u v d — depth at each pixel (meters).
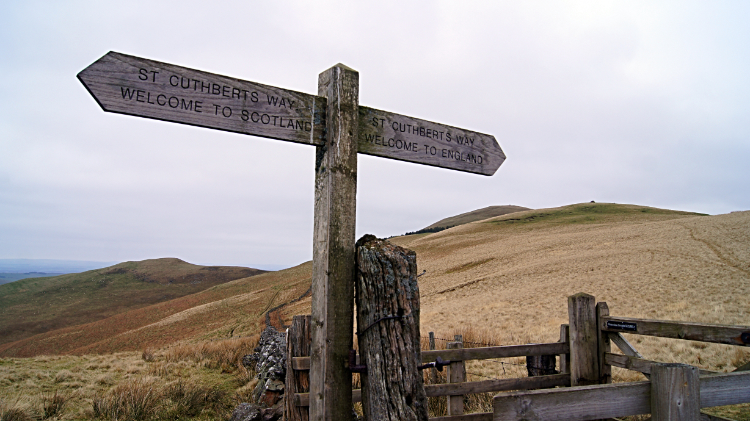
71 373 9.26
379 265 2.00
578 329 3.80
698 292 19.92
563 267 36.12
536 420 1.67
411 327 1.96
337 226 2.16
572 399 1.73
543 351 4.09
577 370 3.75
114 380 8.88
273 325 31.53
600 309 3.85
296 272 74.62
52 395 7.15
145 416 5.90
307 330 3.71
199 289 108.38
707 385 1.92
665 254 32.97
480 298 30.77
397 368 1.88
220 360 10.85
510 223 96.69
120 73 1.89
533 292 28.33
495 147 3.01
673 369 1.76
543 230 78.06
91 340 42.69
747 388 1.98
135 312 58.16
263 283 68.38
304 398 3.41
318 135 2.30
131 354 13.29
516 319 20.05
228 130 2.10
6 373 8.86
